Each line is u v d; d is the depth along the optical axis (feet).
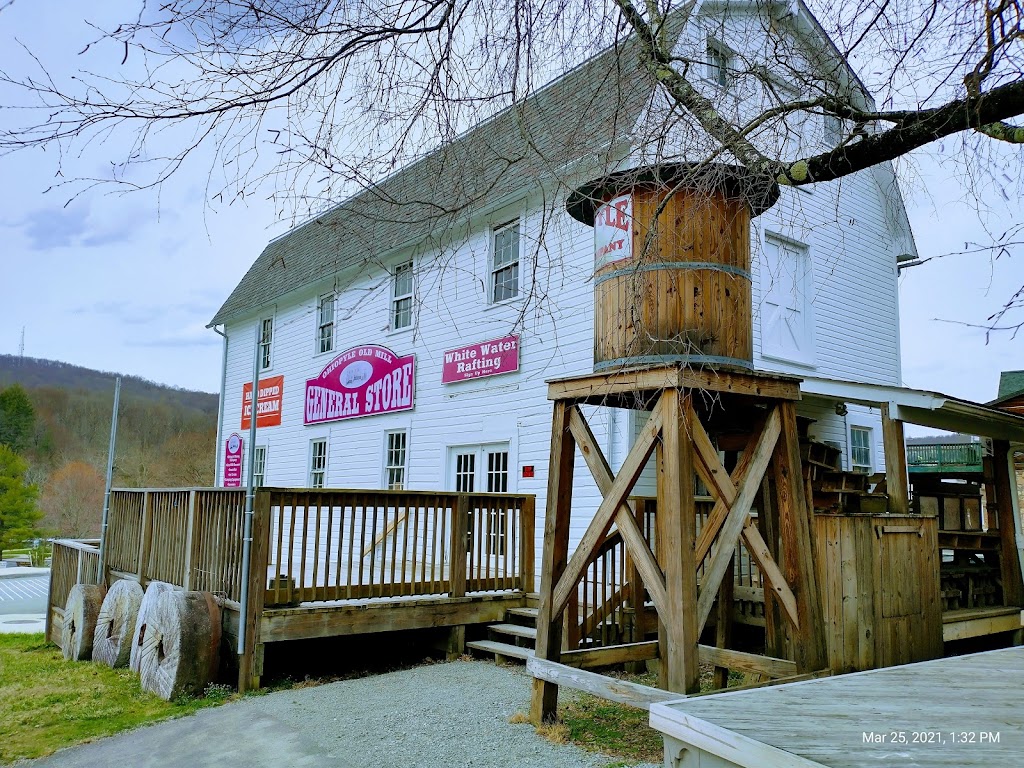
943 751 7.12
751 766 7.37
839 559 19.75
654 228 13.38
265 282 58.90
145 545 30.25
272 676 23.45
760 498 19.93
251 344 59.93
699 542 16.06
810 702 9.21
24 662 28.43
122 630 26.37
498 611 26.71
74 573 34.81
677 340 14.40
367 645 26.03
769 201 16.01
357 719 18.22
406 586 25.22
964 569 26.91
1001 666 11.90
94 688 22.97
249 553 22.09
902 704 9.14
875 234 38.83
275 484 53.57
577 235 31.14
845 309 36.50
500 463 34.71
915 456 67.51
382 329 44.06
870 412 37.96
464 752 15.51
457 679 22.25
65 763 16.42
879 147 13.03
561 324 31.55
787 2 14.61
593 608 22.63
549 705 17.13
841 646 19.22
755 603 24.12
